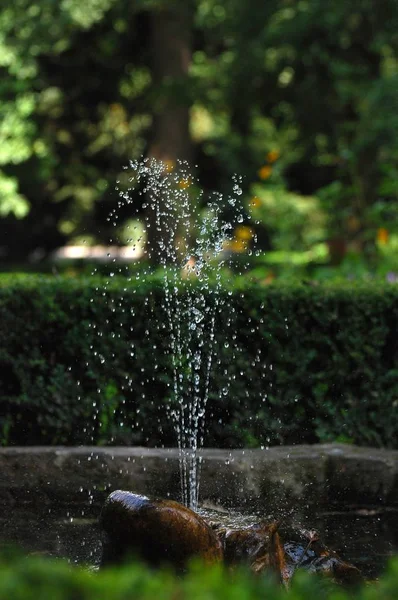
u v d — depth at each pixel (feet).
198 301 25.07
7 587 7.14
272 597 7.58
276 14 78.89
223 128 93.15
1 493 22.43
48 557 18.37
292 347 24.86
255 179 91.56
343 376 24.79
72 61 90.79
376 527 20.93
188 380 25.08
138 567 7.81
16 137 85.20
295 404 24.93
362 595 8.14
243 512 21.70
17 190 95.09
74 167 97.14
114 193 95.66
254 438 24.93
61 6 78.23
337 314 24.73
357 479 22.09
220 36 83.71
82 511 21.91
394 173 44.75
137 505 14.98
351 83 76.89
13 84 82.94
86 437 25.09
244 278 26.50
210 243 27.48
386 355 24.86
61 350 25.07
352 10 74.79
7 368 25.20
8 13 79.36
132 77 93.97
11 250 105.40
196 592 7.24
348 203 48.11
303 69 81.76
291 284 25.49
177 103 82.53
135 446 24.93
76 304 24.95
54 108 94.22
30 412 25.17
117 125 96.99
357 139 65.98
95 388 25.09
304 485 22.07
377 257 41.73
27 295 24.93
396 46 77.10
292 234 48.24
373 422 24.76
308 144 85.40
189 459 22.21
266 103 84.69
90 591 7.27
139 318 25.07
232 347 25.00
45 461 22.48
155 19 85.40
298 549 16.72
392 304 24.67
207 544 15.06
